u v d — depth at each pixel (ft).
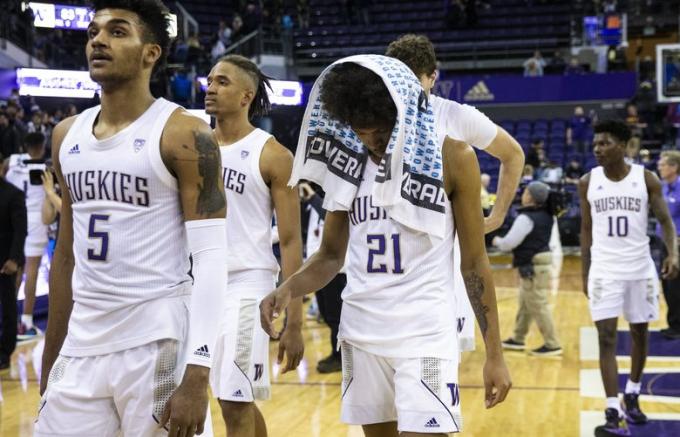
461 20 68.03
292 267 11.57
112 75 7.26
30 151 25.05
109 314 7.38
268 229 11.75
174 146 7.29
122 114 7.46
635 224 16.22
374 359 8.14
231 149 11.69
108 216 7.38
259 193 11.59
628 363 21.65
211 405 17.90
